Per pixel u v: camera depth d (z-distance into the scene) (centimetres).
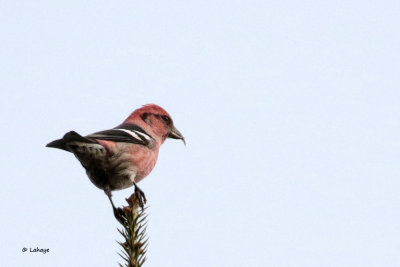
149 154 1153
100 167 1070
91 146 1011
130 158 1088
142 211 800
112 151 1049
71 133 991
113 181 1112
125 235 772
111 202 1100
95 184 1120
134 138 1107
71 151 1037
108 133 1077
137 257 759
